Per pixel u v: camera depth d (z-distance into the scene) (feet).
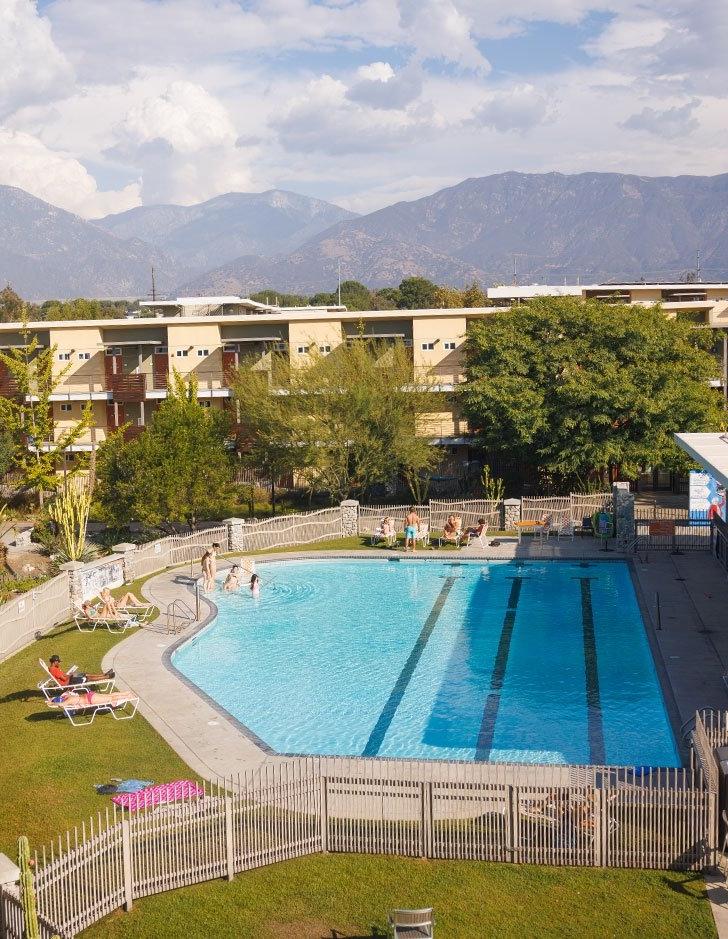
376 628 95.40
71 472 145.69
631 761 62.28
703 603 96.07
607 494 137.69
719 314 191.52
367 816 52.03
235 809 48.67
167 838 47.26
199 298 226.58
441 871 47.78
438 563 123.24
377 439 147.43
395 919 41.19
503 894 45.50
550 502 138.82
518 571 117.70
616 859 47.80
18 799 55.36
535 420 144.46
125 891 45.52
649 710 71.46
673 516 141.28
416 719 70.74
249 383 154.10
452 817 50.67
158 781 57.57
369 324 190.08
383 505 165.48
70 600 100.63
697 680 73.97
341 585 113.70
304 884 47.03
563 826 48.16
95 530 155.33
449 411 184.65
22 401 182.91
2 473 166.71
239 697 76.07
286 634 93.86
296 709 73.20
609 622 95.20
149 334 194.39
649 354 151.64
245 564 114.11
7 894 41.68
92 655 84.53
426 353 185.57
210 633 94.53
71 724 67.36
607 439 144.36
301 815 50.01
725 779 47.42
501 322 157.79
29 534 148.46
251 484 165.99
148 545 118.01
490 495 149.59
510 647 88.07
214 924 43.88
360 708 73.26
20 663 83.10
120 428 143.95
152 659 83.05
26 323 160.86
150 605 96.94
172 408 138.31
